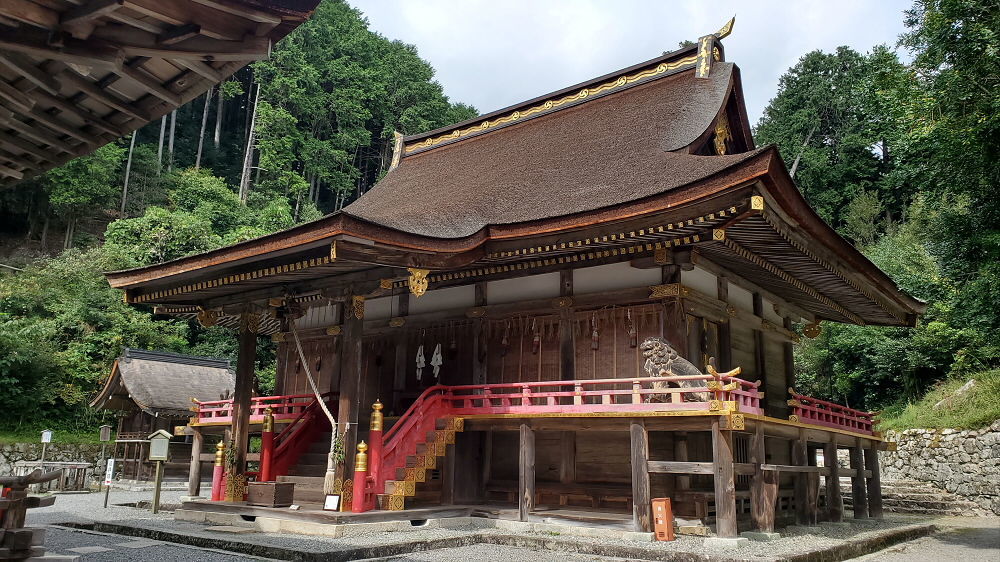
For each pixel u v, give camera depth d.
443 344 16.64
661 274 13.71
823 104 54.34
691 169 13.83
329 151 55.81
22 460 27.09
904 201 47.53
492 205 16.30
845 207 48.72
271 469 15.17
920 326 28.53
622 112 19.78
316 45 59.84
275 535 11.70
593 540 11.25
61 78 4.97
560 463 14.57
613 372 14.02
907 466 23.70
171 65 4.93
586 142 18.81
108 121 5.72
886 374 30.23
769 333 17.53
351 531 11.71
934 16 15.09
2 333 28.36
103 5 3.94
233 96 57.41
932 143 15.51
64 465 23.61
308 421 16.44
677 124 17.11
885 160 49.88
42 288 34.31
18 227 45.47
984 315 16.50
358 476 12.51
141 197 47.84
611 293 14.16
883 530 14.02
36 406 29.56
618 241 12.95
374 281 13.36
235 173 58.66
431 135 25.72
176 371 29.72
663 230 12.09
